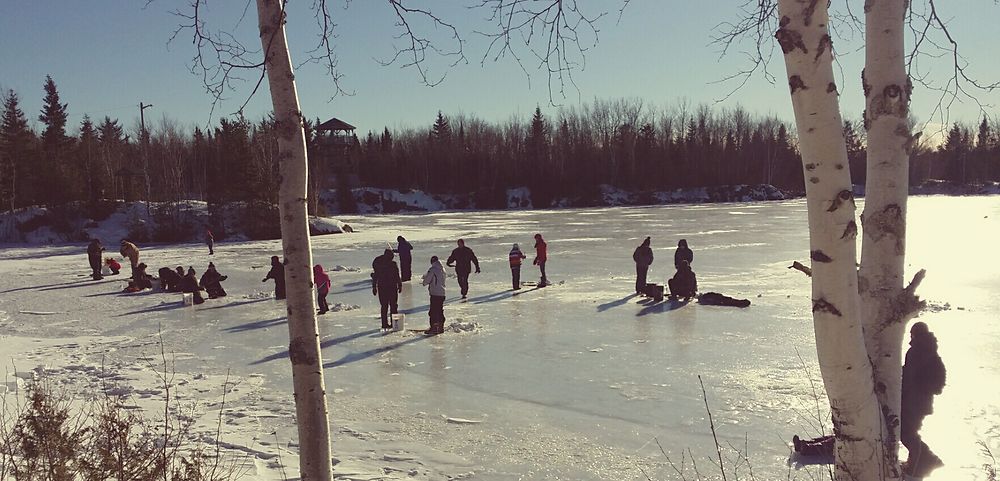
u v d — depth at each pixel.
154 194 58.53
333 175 90.81
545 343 11.59
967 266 20.67
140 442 5.17
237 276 24.02
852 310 2.97
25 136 57.28
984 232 32.72
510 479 6.00
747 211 64.56
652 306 15.05
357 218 69.75
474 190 97.69
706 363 9.90
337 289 19.62
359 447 6.87
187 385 9.45
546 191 94.81
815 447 6.29
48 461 4.41
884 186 3.38
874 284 3.39
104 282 23.34
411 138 109.50
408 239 38.88
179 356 11.41
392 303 13.86
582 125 103.56
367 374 9.82
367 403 8.41
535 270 22.77
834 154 2.91
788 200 95.62
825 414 7.48
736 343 11.13
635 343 11.37
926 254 24.03
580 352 10.85
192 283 17.67
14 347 12.38
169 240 45.16
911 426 5.73
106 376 9.98
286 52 3.60
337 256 30.45
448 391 8.88
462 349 11.30
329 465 3.73
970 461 5.98
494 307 15.61
